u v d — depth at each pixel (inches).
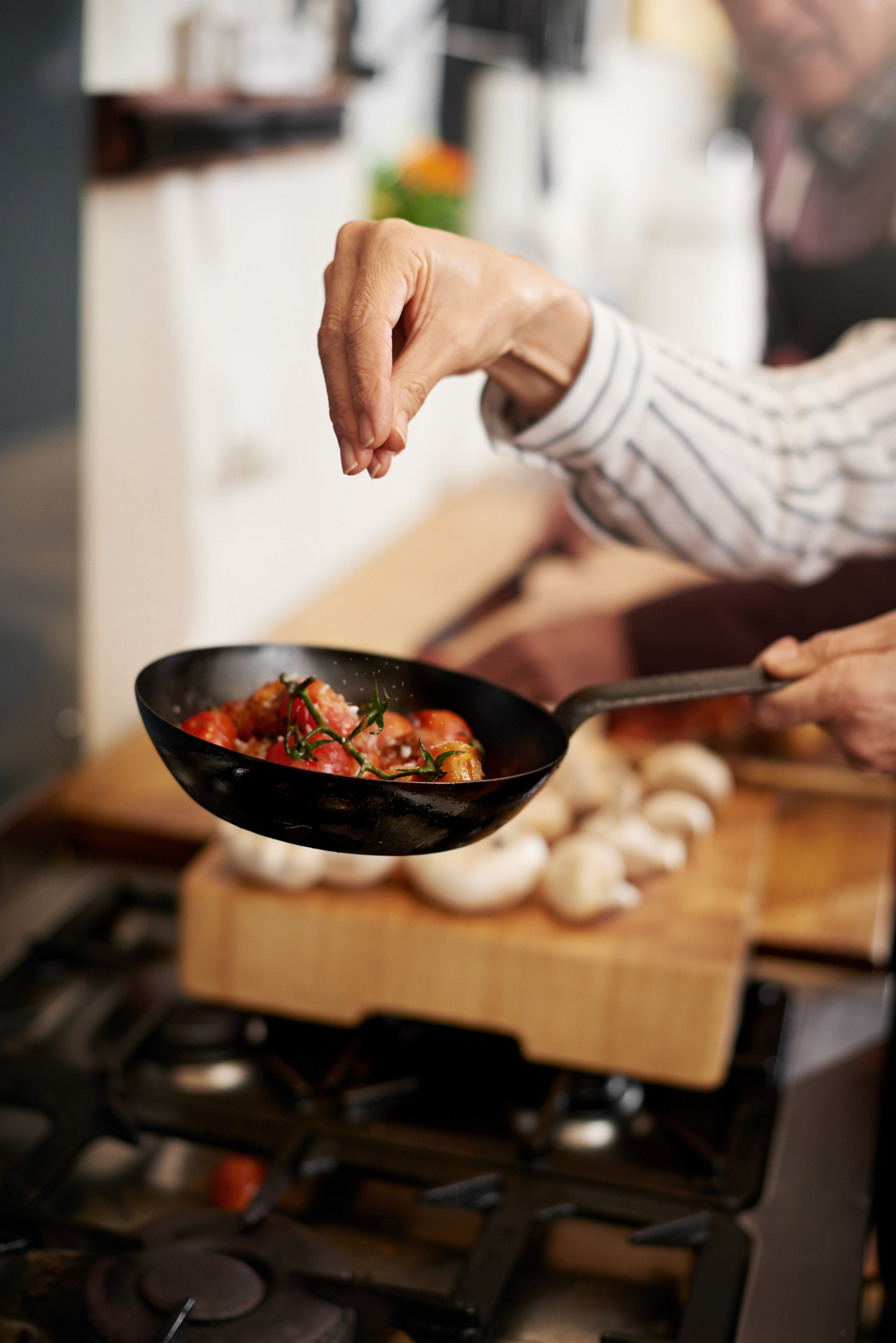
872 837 46.0
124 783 45.7
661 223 90.6
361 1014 32.8
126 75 45.8
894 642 26.3
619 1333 23.5
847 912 40.5
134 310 47.7
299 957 32.6
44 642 43.2
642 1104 31.9
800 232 66.4
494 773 23.8
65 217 40.3
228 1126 28.9
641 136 110.8
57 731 44.9
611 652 54.7
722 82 123.3
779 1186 29.0
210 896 32.6
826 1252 26.9
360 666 25.4
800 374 34.1
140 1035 30.9
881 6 59.3
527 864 32.5
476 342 24.2
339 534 71.3
